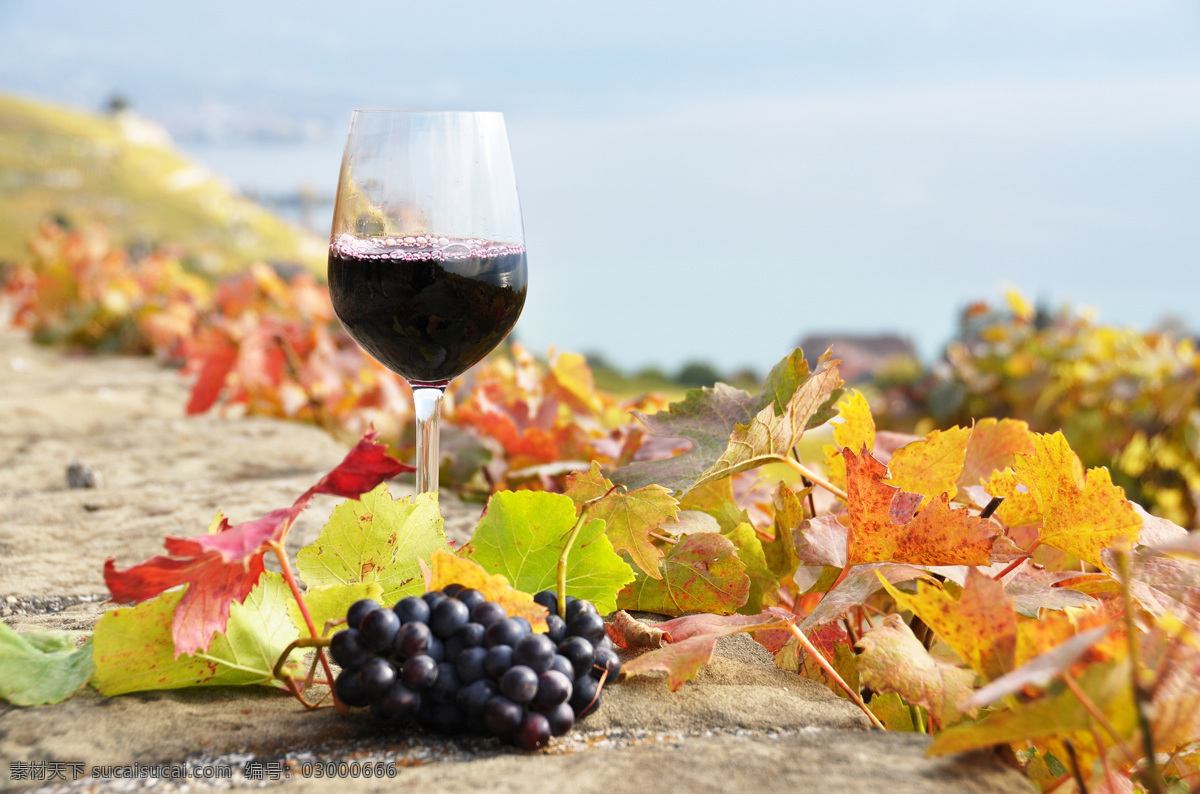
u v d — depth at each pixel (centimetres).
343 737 54
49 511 87
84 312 203
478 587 55
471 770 51
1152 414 154
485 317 63
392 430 128
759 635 62
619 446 84
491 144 63
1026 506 58
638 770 51
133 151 2598
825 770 50
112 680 55
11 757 52
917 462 60
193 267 310
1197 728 47
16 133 2564
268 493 92
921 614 51
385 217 62
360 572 59
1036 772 54
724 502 67
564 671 54
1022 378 163
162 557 52
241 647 56
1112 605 55
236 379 134
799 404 61
